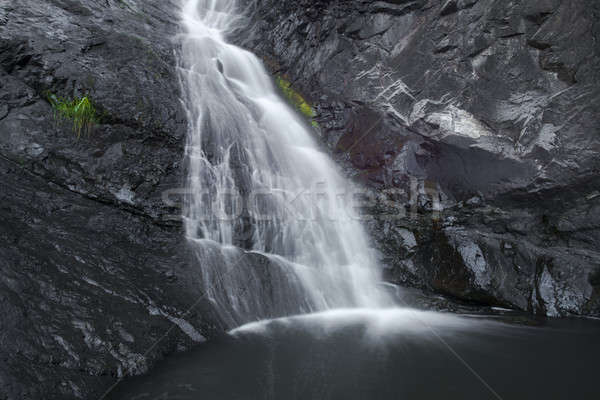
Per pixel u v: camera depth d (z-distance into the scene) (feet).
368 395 10.44
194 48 28.40
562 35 19.12
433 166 25.46
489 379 11.69
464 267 21.12
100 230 15.29
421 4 23.61
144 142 19.53
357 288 20.44
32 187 15.12
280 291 17.75
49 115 17.51
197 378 11.07
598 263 19.66
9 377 8.55
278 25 32.24
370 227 24.29
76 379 9.65
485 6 20.95
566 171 20.44
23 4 20.59
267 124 26.94
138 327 12.17
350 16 26.91
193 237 18.13
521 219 22.29
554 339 15.56
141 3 32.50
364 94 26.89
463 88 22.65
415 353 13.58
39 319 10.30
